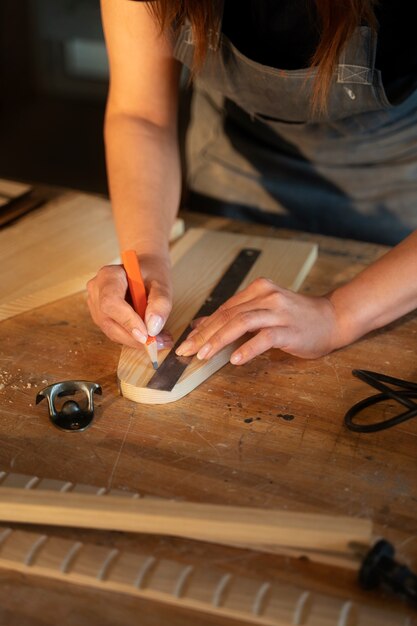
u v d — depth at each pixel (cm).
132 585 85
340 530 87
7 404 114
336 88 133
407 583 82
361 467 101
